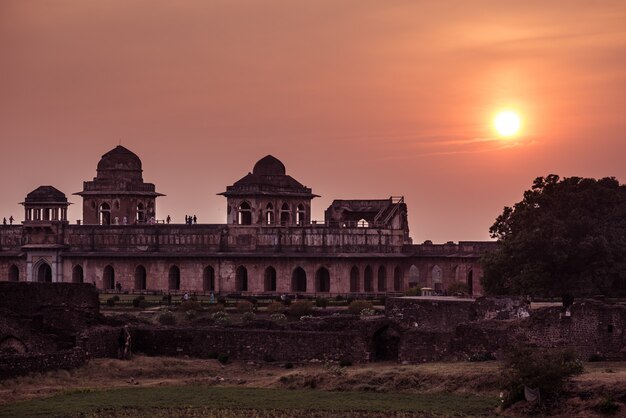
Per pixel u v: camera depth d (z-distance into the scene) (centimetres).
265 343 13150
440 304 14462
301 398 11250
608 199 17288
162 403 11094
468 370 11531
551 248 16562
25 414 10644
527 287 16650
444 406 10756
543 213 17125
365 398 11194
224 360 13188
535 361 10656
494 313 13838
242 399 11244
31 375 11950
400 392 11381
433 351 12575
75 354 12450
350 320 13700
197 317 16838
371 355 12888
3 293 13138
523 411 10450
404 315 14888
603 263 16562
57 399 11206
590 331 12094
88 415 10619
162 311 17588
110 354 13075
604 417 10156
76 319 13175
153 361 12838
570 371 10569
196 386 11962
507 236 18075
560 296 16650
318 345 12988
